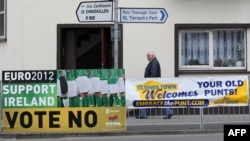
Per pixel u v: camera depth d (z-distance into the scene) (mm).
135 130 12625
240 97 12766
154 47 15711
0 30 16984
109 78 12430
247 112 12805
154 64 14547
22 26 16047
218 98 12766
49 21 15906
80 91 12398
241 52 16047
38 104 12422
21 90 12422
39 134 12359
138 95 12586
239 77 12766
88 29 16266
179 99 12695
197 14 15797
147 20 12055
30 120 12430
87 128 12430
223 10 15812
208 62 16062
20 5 16172
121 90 12477
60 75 12398
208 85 12750
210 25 15797
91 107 12430
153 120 12711
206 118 12828
